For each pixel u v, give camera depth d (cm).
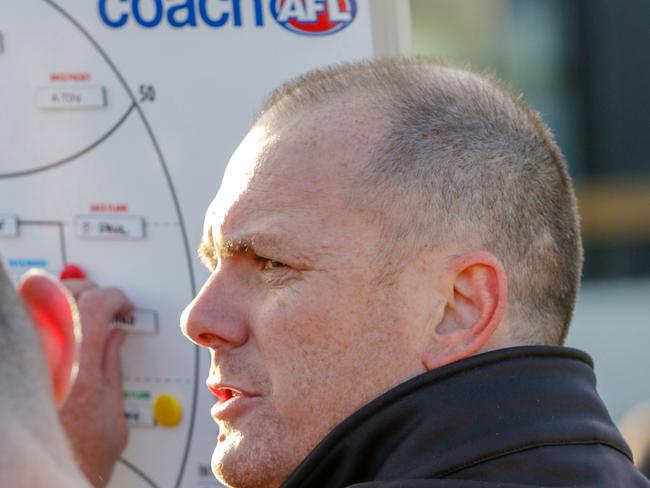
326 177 233
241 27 269
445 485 207
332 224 231
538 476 212
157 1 273
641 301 675
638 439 421
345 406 232
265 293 238
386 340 231
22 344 157
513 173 237
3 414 150
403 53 269
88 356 279
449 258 231
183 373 284
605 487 214
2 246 289
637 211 662
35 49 281
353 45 265
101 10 276
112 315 281
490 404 220
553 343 245
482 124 238
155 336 284
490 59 635
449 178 231
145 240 281
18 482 147
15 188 287
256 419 237
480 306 231
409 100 236
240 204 239
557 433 218
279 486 237
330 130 235
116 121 279
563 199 248
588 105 648
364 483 213
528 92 641
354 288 231
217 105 273
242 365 239
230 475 238
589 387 232
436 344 231
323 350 232
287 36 267
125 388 288
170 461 287
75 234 285
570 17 638
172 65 274
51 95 281
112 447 283
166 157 277
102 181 282
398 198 230
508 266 235
